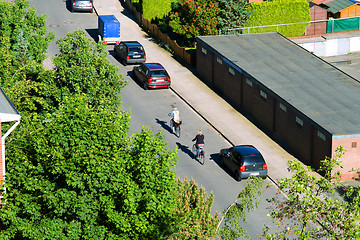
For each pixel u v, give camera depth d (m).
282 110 69.75
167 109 79.44
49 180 37.22
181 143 69.88
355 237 32.12
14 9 72.56
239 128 74.06
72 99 38.59
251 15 101.69
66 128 36.50
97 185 35.72
